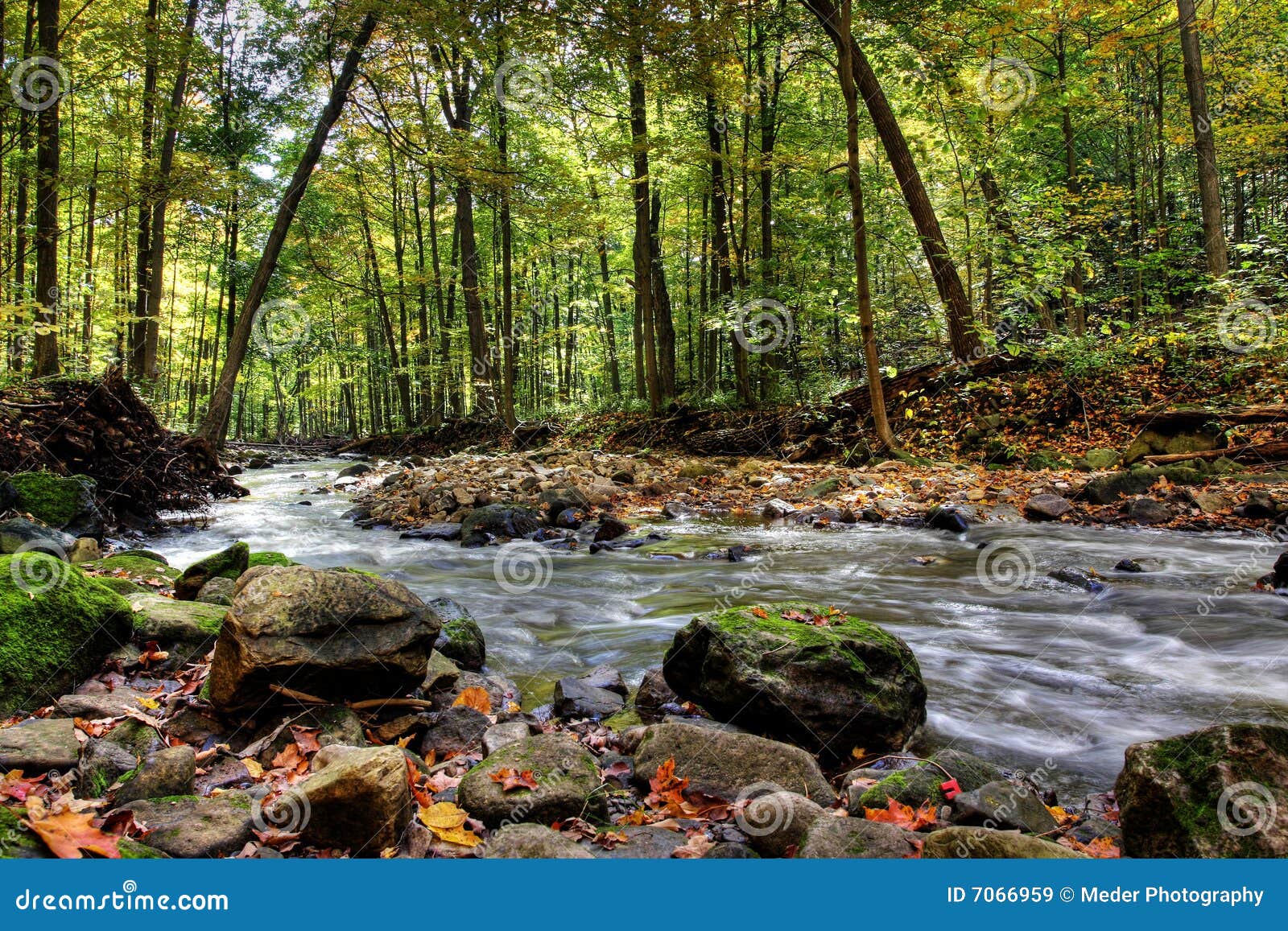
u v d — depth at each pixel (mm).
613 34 11383
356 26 12367
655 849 2473
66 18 13734
